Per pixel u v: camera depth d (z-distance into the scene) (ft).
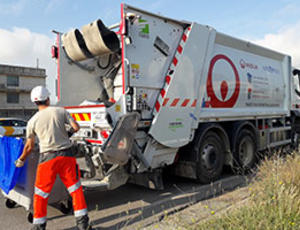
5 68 116.37
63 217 13.28
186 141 16.90
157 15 15.60
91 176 14.88
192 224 11.21
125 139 13.83
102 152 13.20
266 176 13.92
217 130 19.77
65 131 11.32
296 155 16.22
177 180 19.90
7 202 14.47
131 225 12.03
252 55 24.31
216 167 19.16
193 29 17.33
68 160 11.04
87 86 18.80
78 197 11.05
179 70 16.47
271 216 9.71
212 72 18.95
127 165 14.53
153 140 15.33
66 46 17.72
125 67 14.30
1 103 116.47
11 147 12.07
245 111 22.22
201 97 17.92
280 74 28.22
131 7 14.38
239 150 21.27
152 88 15.53
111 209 14.23
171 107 16.01
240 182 18.95
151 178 16.08
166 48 16.19
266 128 25.98
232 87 20.75
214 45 19.51
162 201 15.24
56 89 17.81
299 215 10.05
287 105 29.04
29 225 12.51
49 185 10.79
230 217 10.27
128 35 14.20
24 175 12.14
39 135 10.93
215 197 15.42
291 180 12.79
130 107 14.52
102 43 15.35
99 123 14.51
